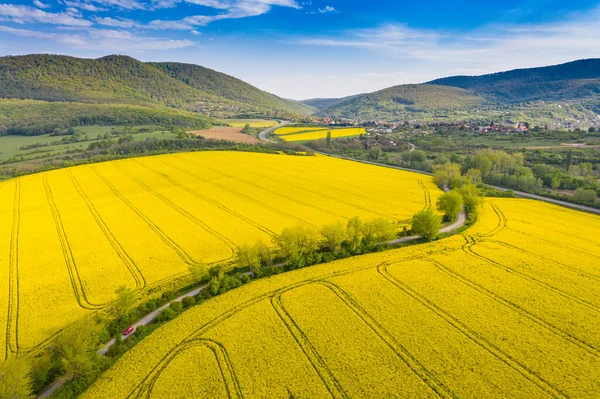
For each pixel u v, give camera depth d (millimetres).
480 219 82500
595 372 34781
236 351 38125
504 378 34062
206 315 44719
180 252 64188
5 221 79562
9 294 50938
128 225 77188
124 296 44062
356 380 33906
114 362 37969
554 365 35781
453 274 55281
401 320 43312
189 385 33594
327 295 49281
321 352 37750
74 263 60125
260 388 33031
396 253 63594
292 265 58344
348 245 64688
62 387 34406
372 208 90562
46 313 46375
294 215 84062
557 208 92375
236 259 60406
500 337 40156
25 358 35500
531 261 59719
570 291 50062
